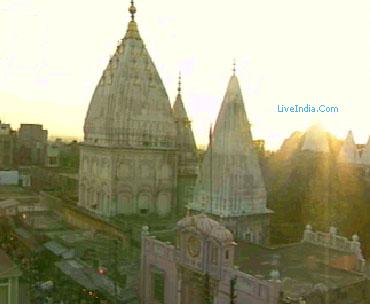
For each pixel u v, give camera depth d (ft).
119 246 203.10
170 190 253.24
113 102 244.22
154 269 157.99
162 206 251.19
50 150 304.71
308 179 225.35
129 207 243.19
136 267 182.70
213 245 134.41
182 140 266.77
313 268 140.97
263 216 191.83
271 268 139.54
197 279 139.64
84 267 180.14
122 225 217.97
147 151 245.24
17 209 241.76
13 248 197.36
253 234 189.57
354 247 159.02
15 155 299.17
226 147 187.42
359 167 230.27
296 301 115.55
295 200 224.94
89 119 257.75
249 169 189.67
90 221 231.71
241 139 188.55
